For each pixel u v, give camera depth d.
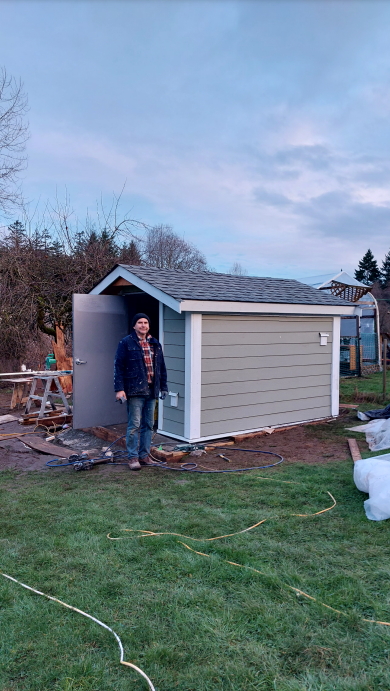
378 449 5.81
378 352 17.03
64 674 2.00
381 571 2.79
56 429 7.65
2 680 1.97
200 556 3.05
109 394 7.52
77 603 2.53
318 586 2.65
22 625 2.35
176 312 6.38
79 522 3.72
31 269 13.16
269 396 7.12
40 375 8.12
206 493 4.41
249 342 6.80
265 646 2.16
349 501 4.02
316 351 7.76
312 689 1.87
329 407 8.05
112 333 7.53
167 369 6.60
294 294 7.71
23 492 4.62
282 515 3.74
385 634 2.21
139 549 3.18
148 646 2.17
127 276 6.88
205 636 2.23
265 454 5.91
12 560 3.06
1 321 12.34
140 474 5.21
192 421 6.21
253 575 2.77
